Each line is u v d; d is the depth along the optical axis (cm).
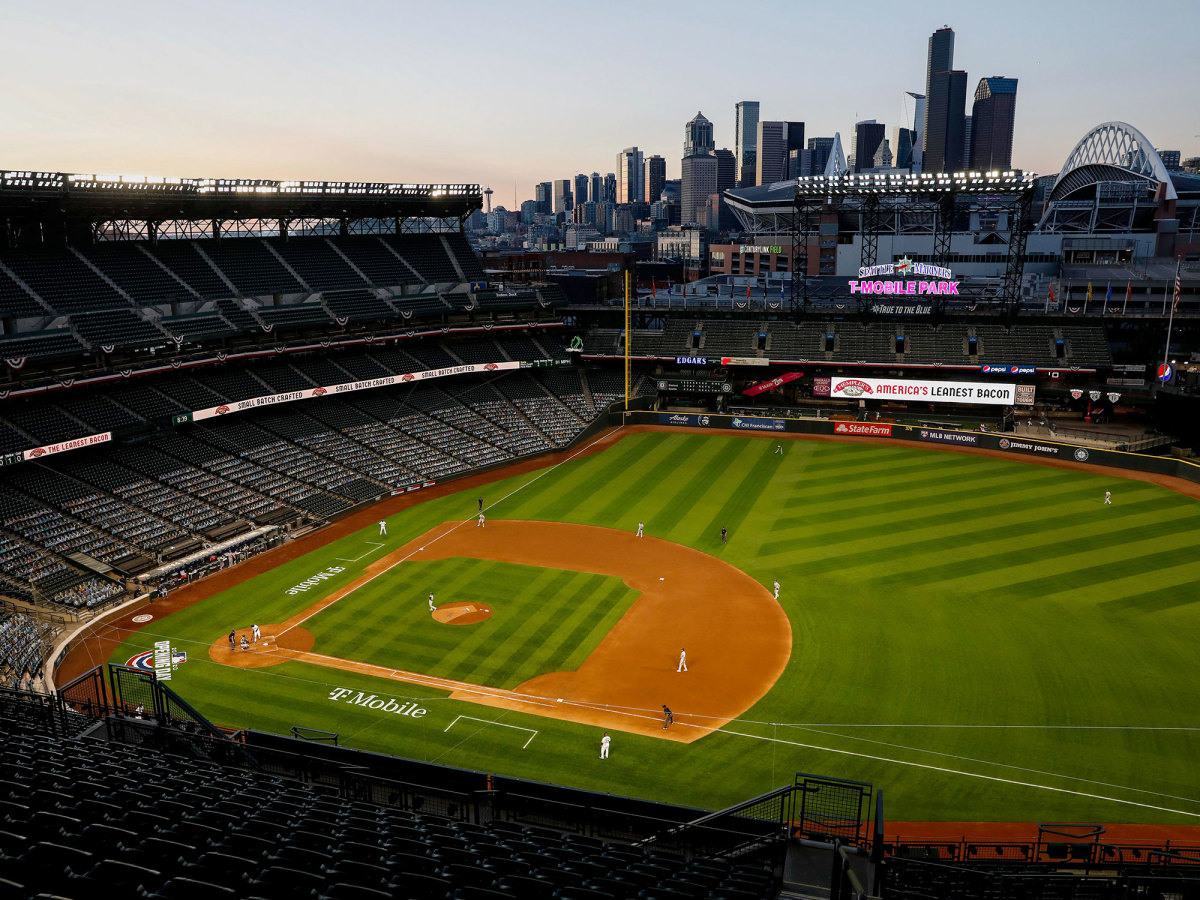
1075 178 17325
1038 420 9200
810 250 15938
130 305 7062
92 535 5581
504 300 9719
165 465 6550
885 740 3575
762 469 7800
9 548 5244
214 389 7294
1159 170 14800
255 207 8050
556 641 4491
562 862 2044
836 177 9112
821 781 2353
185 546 5669
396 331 8631
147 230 7769
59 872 1598
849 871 1712
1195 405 8012
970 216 14850
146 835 1855
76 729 2803
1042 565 5384
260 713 3775
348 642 4472
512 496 7106
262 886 1662
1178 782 3262
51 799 1984
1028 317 9312
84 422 6334
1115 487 7069
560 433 8781
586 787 3266
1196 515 6291
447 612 4838
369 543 6003
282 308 7875
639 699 3919
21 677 3922
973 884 2058
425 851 1986
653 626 4659
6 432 5909
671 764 3419
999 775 3322
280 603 4972
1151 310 12031
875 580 5228
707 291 13362
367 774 2806
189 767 2500
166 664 4016
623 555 5725
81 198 6512
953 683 4012
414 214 9619
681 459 8194
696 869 2062
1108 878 2028
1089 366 8931
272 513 6353
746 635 4550
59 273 6906
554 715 3784
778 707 3841
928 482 7312
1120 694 3878
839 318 9794
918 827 3003
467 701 3897
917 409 9756
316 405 8112
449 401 8938
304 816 2134
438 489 7338
